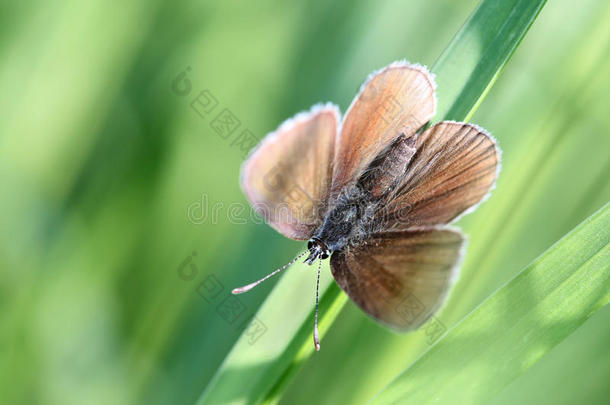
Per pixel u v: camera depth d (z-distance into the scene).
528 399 0.14
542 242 0.14
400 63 0.14
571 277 0.13
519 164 0.14
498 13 0.13
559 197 0.14
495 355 0.13
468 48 0.14
